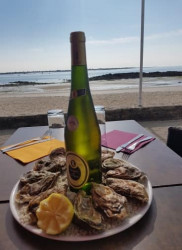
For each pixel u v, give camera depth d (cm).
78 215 67
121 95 1226
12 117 550
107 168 99
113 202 71
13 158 132
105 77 5103
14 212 77
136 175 92
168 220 74
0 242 68
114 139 157
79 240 64
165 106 596
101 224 67
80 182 81
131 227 71
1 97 1434
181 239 67
